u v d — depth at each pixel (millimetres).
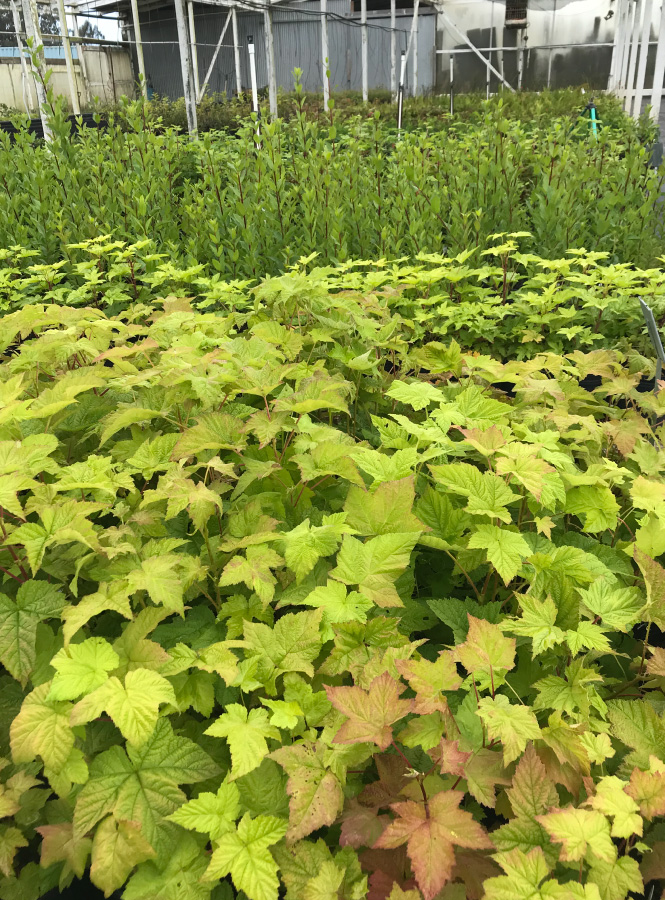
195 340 2229
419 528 1563
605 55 24297
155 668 1305
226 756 1393
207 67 25719
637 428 1979
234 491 1680
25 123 6621
